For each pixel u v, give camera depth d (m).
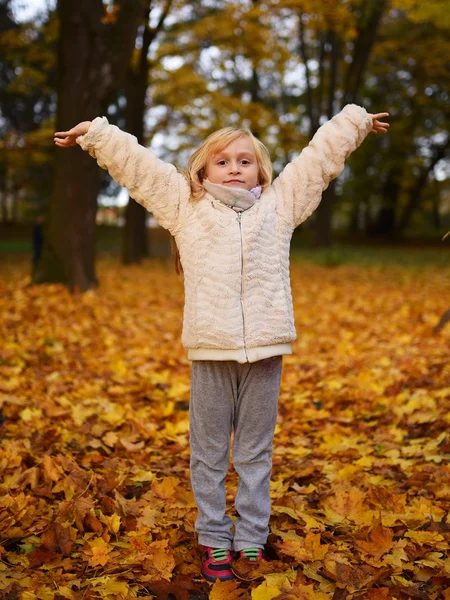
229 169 2.45
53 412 4.15
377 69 25.95
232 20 17.19
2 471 3.10
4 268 17.42
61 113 10.72
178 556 2.46
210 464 2.43
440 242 31.34
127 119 18.19
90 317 8.66
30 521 2.66
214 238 2.35
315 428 4.16
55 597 2.13
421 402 4.45
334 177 2.58
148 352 6.55
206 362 2.38
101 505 2.85
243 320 2.31
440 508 2.85
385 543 2.46
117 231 38.97
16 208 43.56
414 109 29.09
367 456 3.57
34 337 6.89
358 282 14.46
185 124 23.39
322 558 2.41
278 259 2.40
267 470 2.46
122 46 10.84
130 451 3.63
